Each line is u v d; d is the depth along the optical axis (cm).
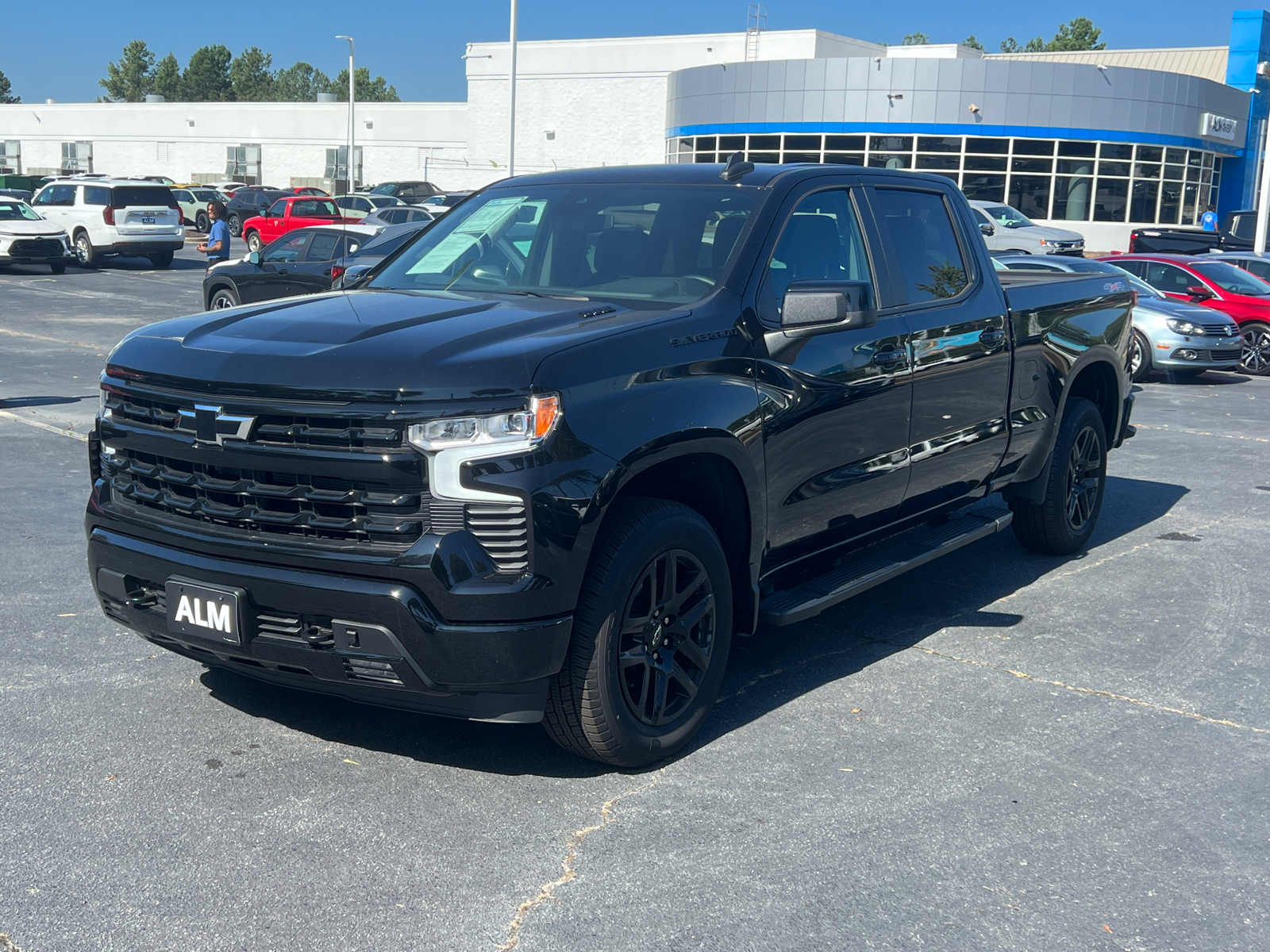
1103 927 296
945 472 513
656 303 405
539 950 280
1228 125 4259
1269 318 1653
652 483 392
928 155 3753
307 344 349
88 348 1488
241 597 341
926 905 304
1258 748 408
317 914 293
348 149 5931
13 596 531
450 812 347
